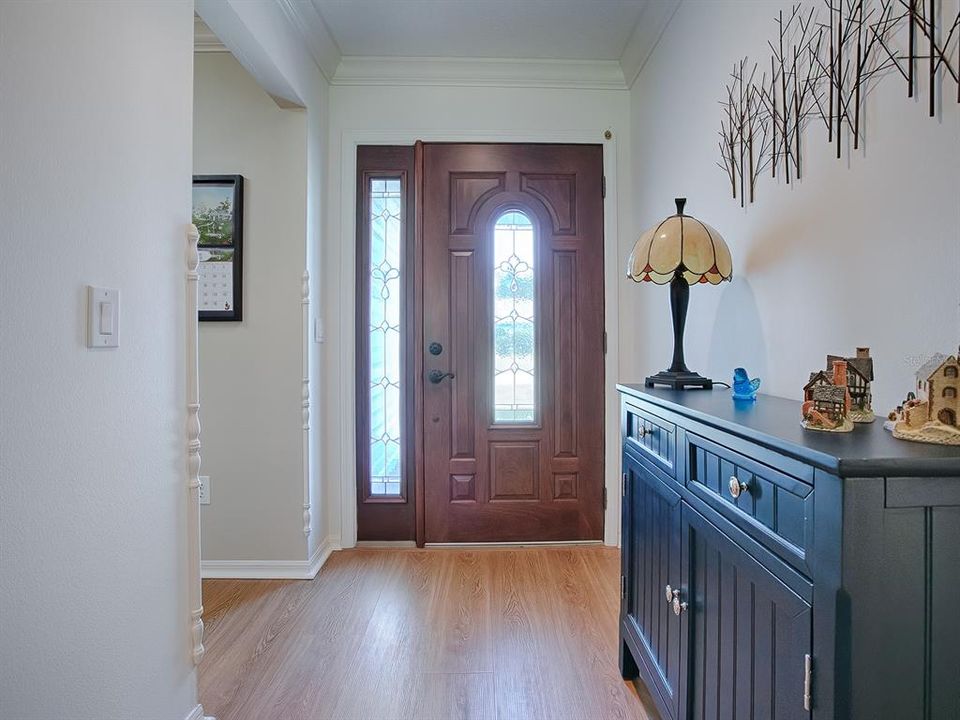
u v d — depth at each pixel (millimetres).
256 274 2414
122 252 1146
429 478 2756
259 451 2422
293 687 1611
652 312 2445
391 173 2756
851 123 1118
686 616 1170
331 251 2721
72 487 1010
